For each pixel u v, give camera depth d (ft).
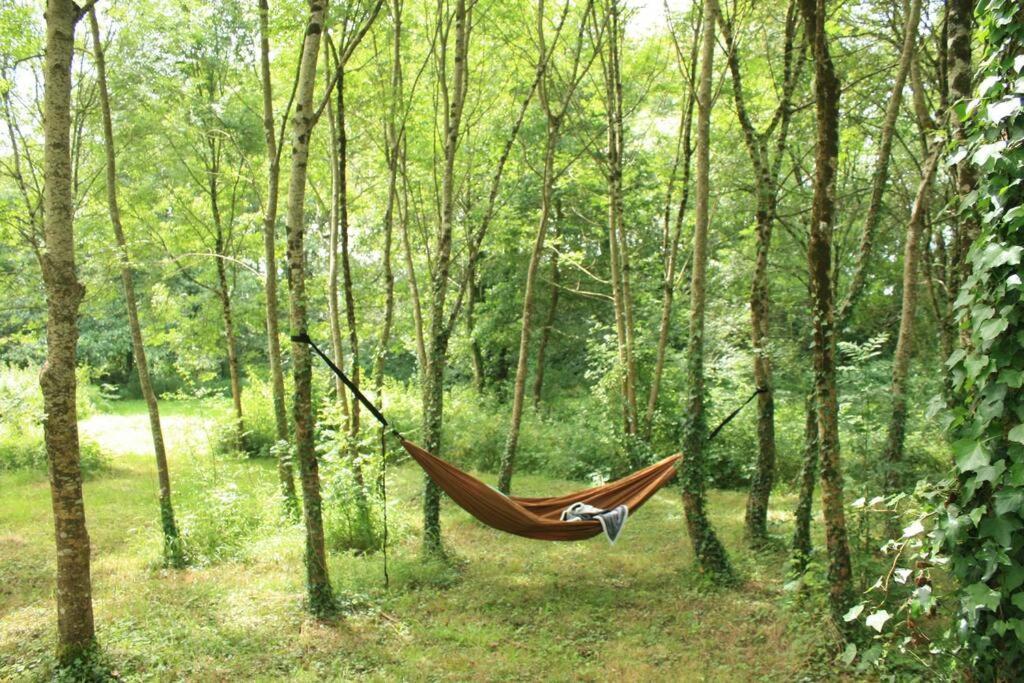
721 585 23.39
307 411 20.98
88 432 49.14
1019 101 9.26
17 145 35.32
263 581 23.88
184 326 51.67
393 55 33.73
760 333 27.22
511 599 22.65
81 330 86.43
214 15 34.35
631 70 40.50
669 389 45.70
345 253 28.78
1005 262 9.28
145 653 17.89
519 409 35.94
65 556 16.70
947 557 10.55
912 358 43.52
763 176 26.22
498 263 61.05
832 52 32.07
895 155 39.17
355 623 20.61
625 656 18.31
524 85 39.32
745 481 42.29
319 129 41.01
